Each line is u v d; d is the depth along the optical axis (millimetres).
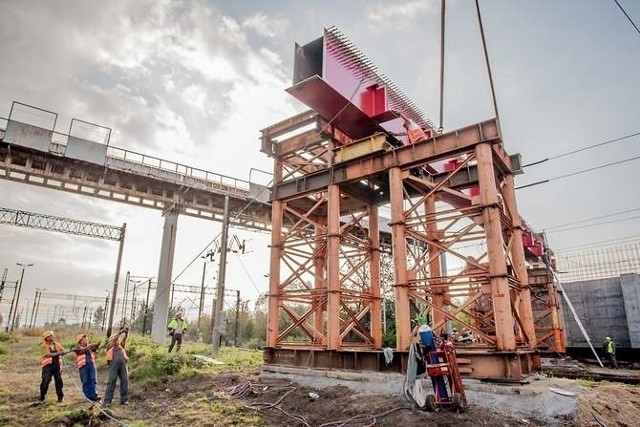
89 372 13305
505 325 12336
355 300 19719
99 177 32188
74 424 10828
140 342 28000
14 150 29094
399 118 19062
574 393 10781
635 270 35188
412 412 10156
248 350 30172
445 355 10359
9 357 24922
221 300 25266
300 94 16484
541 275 32594
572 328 35000
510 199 16453
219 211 36719
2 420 10875
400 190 15883
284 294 18547
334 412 11156
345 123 18609
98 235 32688
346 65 17578
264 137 20906
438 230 18781
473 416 9594
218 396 13320
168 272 33781
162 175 35000
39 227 32031
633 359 31750
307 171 21969
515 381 11570
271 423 10672
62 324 76625
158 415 11680
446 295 17594
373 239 20047
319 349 16203
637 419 10906
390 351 14164
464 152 14789
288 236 19391
